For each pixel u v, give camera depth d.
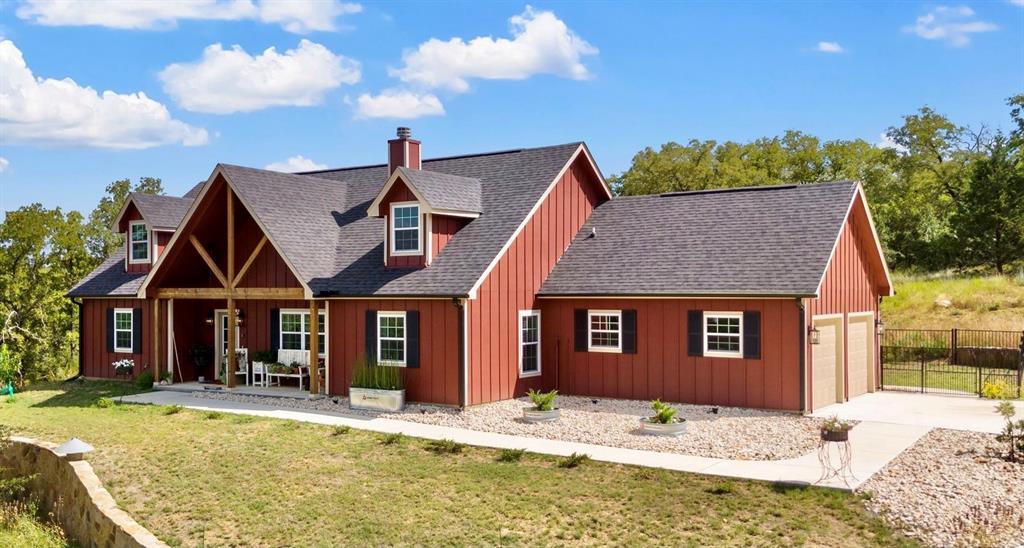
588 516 11.95
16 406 22.89
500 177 24.25
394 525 12.02
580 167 24.83
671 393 20.67
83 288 28.12
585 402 21.00
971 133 56.88
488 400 20.56
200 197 23.38
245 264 22.98
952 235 44.81
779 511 11.71
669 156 48.38
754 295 18.98
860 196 21.81
